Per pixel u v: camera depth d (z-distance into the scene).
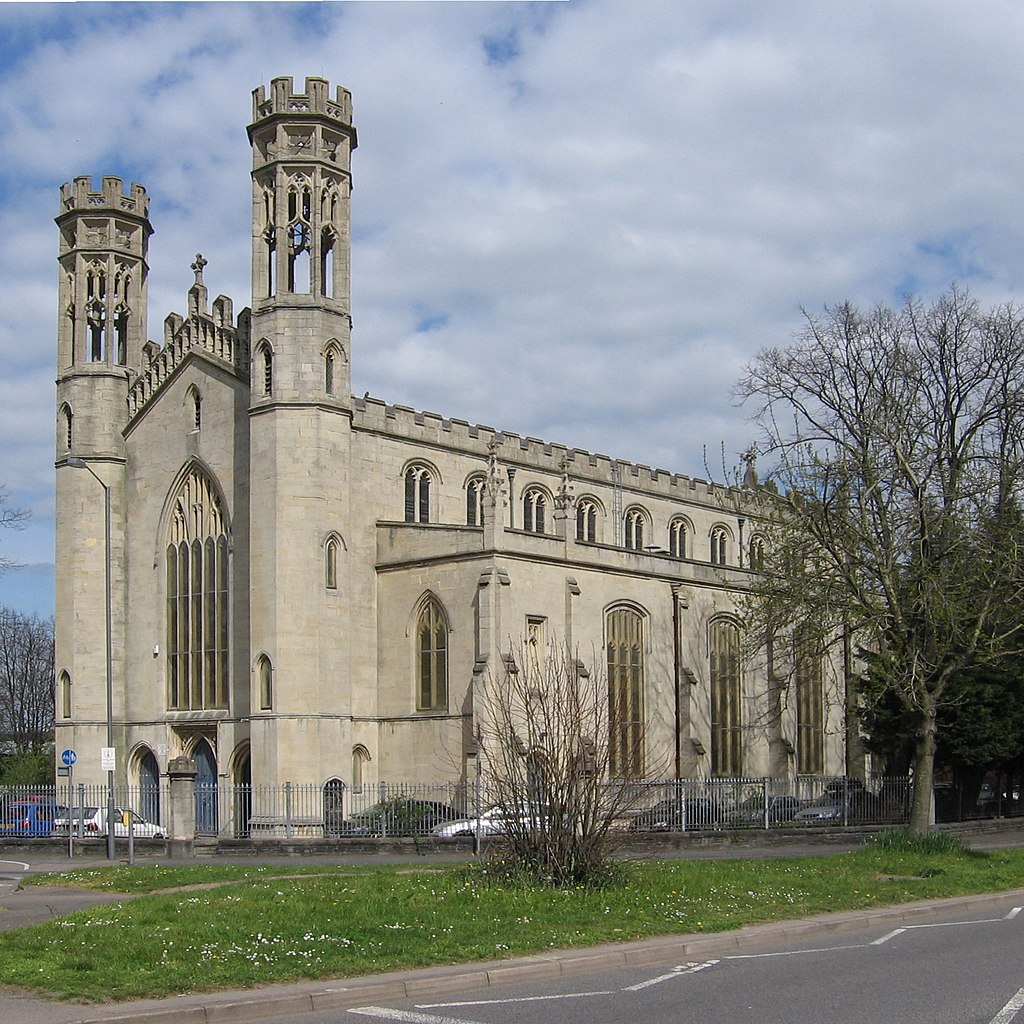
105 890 31.61
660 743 64.94
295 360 59.03
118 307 70.19
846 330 58.31
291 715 56.53
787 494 43.53
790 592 44.22
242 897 25.55
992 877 31.83
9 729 119.94
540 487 72.38
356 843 43.91
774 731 71.62
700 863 34.44
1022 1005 16.11
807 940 22.78
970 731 55.44
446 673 58.25
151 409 68.12
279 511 57.94
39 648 123.81
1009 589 41.25
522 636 57.56
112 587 67.94
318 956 18.86
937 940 22.38
